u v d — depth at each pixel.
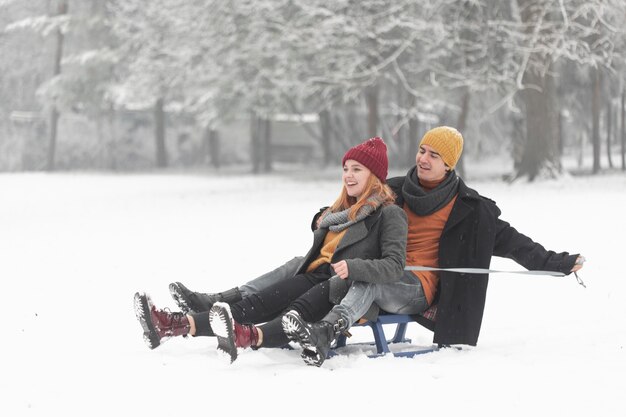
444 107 88.94
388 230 10.12
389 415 7.68
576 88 83.56
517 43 63.47
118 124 130.12
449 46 64.81
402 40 67.62
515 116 79.38
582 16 62.97
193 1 82.88
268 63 82.75
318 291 9.95
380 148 10.42
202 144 135.62
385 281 9.82
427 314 10.79
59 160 127.81
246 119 109.06
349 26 68.44
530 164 64.75
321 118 115.38
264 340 9.63
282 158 139.00
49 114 125.00
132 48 115.12
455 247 10.56
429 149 10.64
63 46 123.00
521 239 10.72
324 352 9.38
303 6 69.06
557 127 64.81
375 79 71.12
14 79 129.75
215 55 85.19
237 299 10.57
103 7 117.12
